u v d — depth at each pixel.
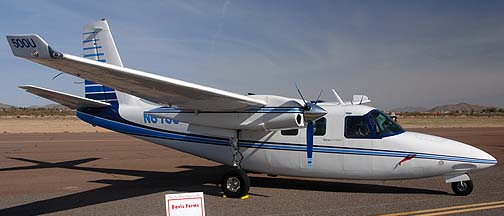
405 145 8.28
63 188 9.46
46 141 23.23
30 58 5.38
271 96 8.45
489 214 6.84
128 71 6.54
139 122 10.51
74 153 17.38
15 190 9.19
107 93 10.91
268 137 9.16
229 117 8.81
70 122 50.38
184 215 5.02
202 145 9.87
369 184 9.88
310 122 8.75
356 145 8.53
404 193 8.73
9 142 22.36
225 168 13.12
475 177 10.73
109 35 10.86
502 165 13.23
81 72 6.57
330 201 7.98
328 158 8.71
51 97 9.97
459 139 24.80
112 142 23.08
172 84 7.18
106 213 7.11
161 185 9.95
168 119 9.63
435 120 65.06
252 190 9.16
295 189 9.27
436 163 8.14
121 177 11.20
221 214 7.04
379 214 6.90
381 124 8.53
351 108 8.74
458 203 7.71
